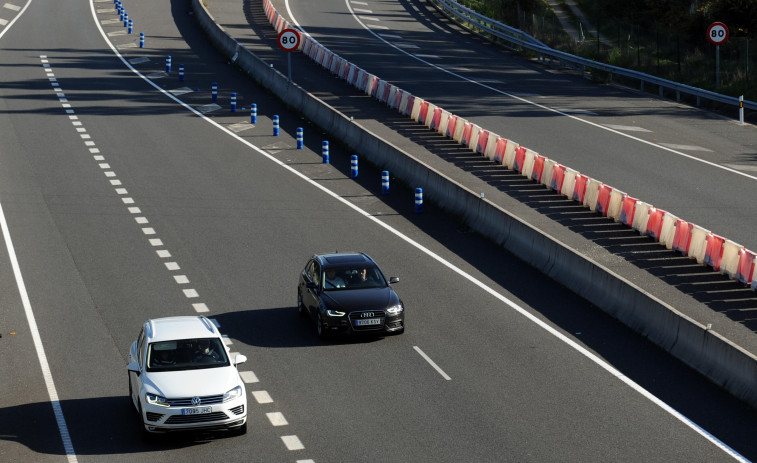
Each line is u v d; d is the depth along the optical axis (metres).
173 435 27.69
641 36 106.12
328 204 53.91
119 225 49.53
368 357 33.53
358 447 26.55
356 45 106.25
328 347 34.56
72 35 108.00
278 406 29.45
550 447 26.59
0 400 30.17
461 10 125.00
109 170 59.81
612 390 30.83
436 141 64.88
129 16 119.56
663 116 75.94
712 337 32.03
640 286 38.81
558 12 132.88
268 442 26.94
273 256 45.06
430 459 25.78
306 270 38.66
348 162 63.19
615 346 34.72
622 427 28.03
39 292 40.34
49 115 73.88
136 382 27.91
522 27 116.88
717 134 69.62
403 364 32.88
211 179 58.31
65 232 48.34
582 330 36.28
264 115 75.31
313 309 36.03
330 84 83.88
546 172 54.22
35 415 29.05
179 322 29.89
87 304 38.97
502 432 27.55
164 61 95.44
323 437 27.23
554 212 49.41
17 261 44.19
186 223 49.97
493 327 36.50
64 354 33.97
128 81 86.75
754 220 48.28
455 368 32.53
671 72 89.94
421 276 42.47
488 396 30.20
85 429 28.03
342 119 68.00
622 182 55.59
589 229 46.59
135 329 36.31
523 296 40.00
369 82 79.62
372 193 56.34
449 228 49.97
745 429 28.11
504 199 51.72
